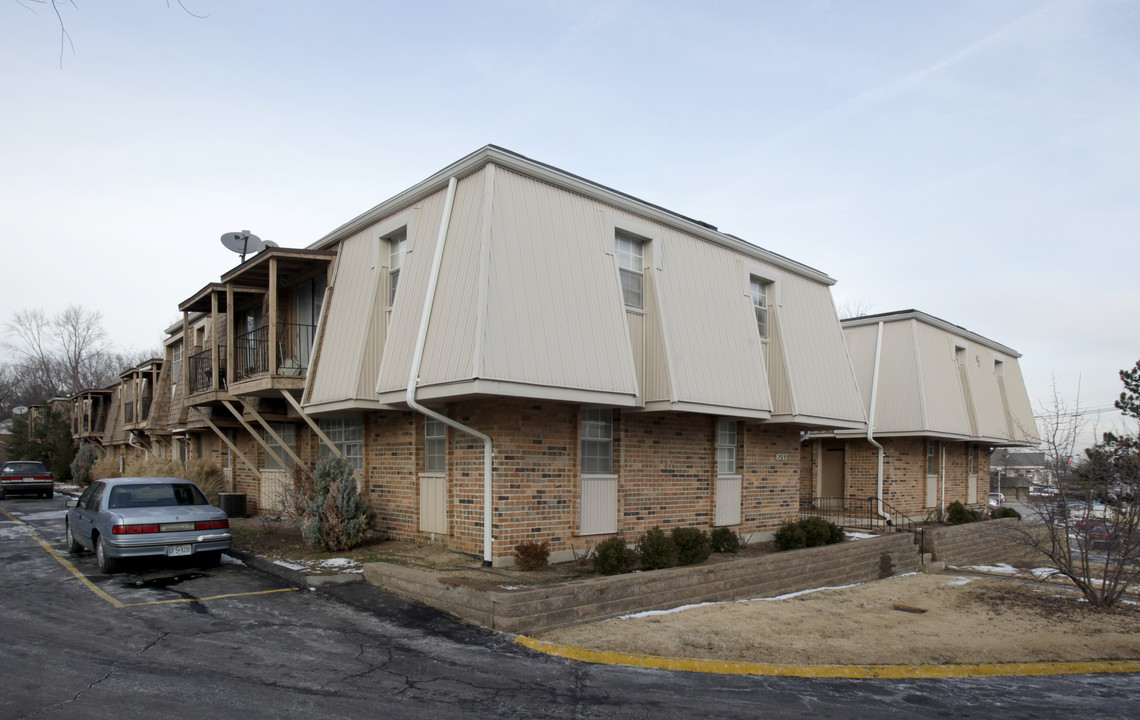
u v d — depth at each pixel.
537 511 11.08
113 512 10.92
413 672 6.53
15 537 15.21
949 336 23.25
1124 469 11.91
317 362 13.01
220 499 17.22
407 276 11.45
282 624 7.95
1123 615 10.70
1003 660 7.98
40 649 6.90
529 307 10.23
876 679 7.15
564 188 11.38
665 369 12.23
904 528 19.00
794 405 15.40
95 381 65.69
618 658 7.20
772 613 9.56
